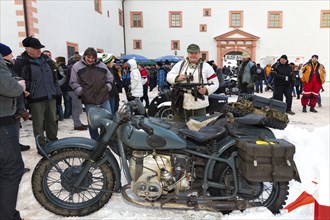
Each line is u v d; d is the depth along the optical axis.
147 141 2.76
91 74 4.53
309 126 7.17
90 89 4.52
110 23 24.11
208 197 2.89
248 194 2.99
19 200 3.37
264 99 3.83
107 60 6.59
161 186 2.75
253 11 28.36
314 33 28.19
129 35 29.27
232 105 3.85
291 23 28.28
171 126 3.05
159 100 7.38
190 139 2.93
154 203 2.82
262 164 2.69
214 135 2.81
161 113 7.17
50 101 4.86
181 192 2.91
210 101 6.31
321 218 2.21
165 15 28.91
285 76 8.58
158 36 29.23
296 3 27.94
